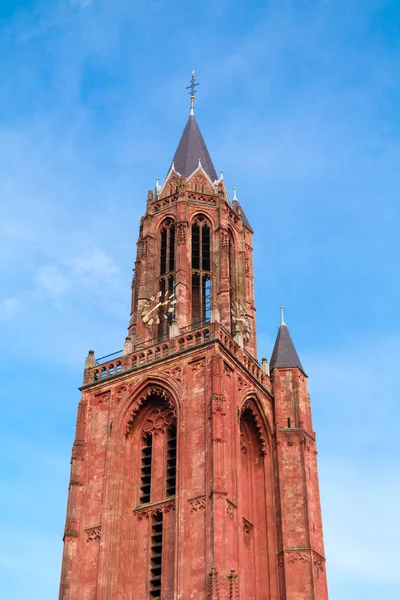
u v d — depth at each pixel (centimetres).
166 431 8838
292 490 8950
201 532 7675
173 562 7950
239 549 7825
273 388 9731
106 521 8306
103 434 8956
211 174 11419
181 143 11888
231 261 10669
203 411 8394
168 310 9981
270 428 9375
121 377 9194
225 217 10612
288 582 8350
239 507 8056
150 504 8419
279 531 8725
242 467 9094
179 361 8869
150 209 10806
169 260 10431
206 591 7325
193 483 8006
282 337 10381
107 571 8012
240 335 9512
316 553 8612
